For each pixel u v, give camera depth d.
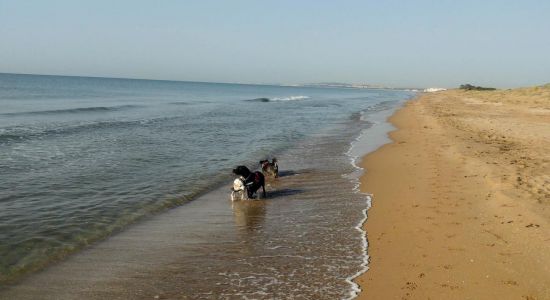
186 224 9.59
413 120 34.00
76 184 12.70
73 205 10.67
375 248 7.93
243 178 11.64
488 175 12.38
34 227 9.04
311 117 39.34
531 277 6.25
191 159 17.23
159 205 10.97
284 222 9.70
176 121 32.53
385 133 26.30
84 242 8.38
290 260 7.49
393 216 9.73
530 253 7.00
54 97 62.12
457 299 5.81
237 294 6.23
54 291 6.34
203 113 41.72
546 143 19.23
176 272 7.03
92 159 16.52
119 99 65.31
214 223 9.67
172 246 8.23
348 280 6.63
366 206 10.74
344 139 23.84
